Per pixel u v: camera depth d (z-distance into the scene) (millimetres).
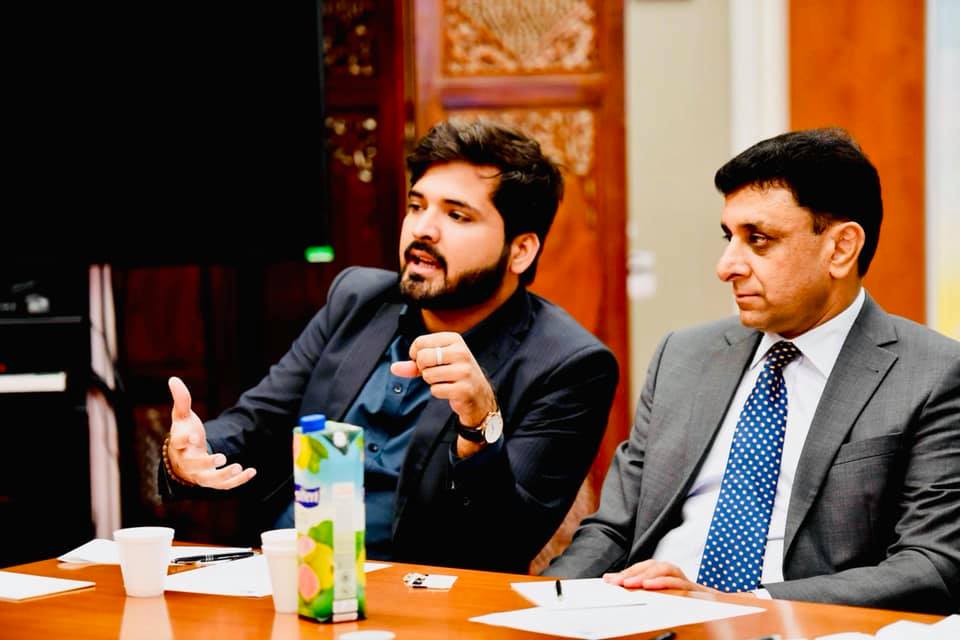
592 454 4066
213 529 7172
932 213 8781
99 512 6457
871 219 3484
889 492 3332
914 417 3332
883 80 8805
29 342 6203
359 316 4328
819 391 3523
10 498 6203
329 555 2506
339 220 7297
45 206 6477
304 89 6441
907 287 8812
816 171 3385
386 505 3971
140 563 2793
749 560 3428
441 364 3219
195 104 6457
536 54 7270
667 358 3939
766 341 3693
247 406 4371
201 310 7273
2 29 6379
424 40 7258
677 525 3676
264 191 6492
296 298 7352
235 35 6422
